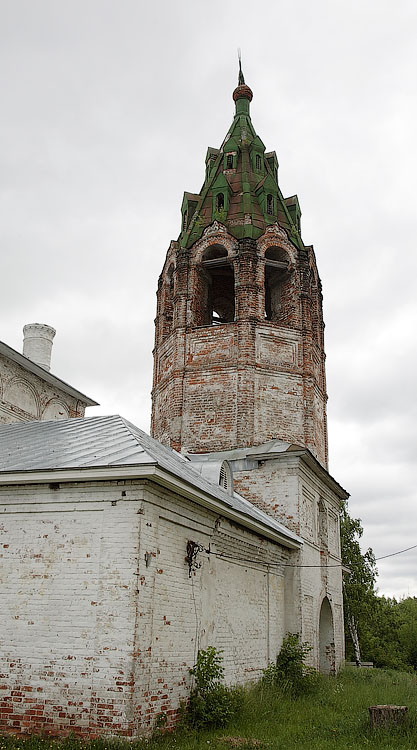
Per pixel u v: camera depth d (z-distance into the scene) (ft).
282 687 48.55
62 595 32.14
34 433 46.73
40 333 71.92
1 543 34.14
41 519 33.86
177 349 72.23
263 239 74.95
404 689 57.00
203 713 34.99
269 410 68.74
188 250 75.87
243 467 65.10
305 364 72.23
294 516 61.98
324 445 75.97
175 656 34.68
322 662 70.90
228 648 43.37
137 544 31.65
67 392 69.26
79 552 32.55
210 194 80.23
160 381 75.51
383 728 34.65
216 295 84.28
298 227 81.61
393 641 165.48
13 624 32.48
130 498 32.55
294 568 59.82
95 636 30.89
